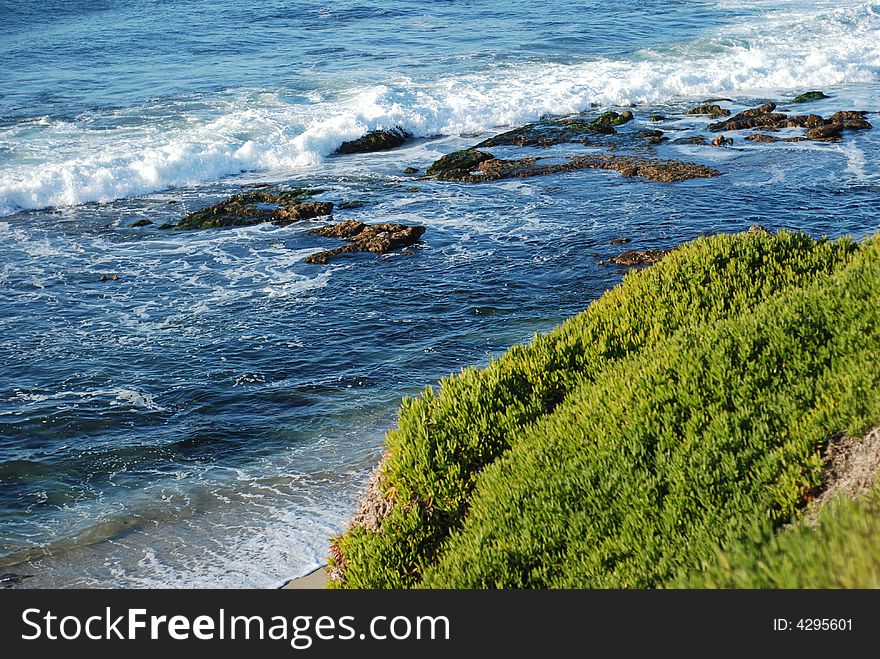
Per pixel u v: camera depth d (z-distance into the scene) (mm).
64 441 16719
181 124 41031
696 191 32438
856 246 13797
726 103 47844
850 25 64875
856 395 8609
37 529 13945
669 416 9469
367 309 23000
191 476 15469
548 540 8703
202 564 12703
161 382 19062
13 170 33781
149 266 26531
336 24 69562
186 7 75062
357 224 29250
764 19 68562
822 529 6273
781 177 33719
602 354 12156
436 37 64500
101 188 33562
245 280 25297
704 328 11219
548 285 24359
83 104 44844
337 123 41312
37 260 27047
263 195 33156
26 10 71188
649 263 25250
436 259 26656
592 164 36625
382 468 11109
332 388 18750
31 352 20578
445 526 10242
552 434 10289
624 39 63031
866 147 37500
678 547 7762
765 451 8523
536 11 75500
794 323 10359
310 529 13555
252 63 55688
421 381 18984
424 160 38906
